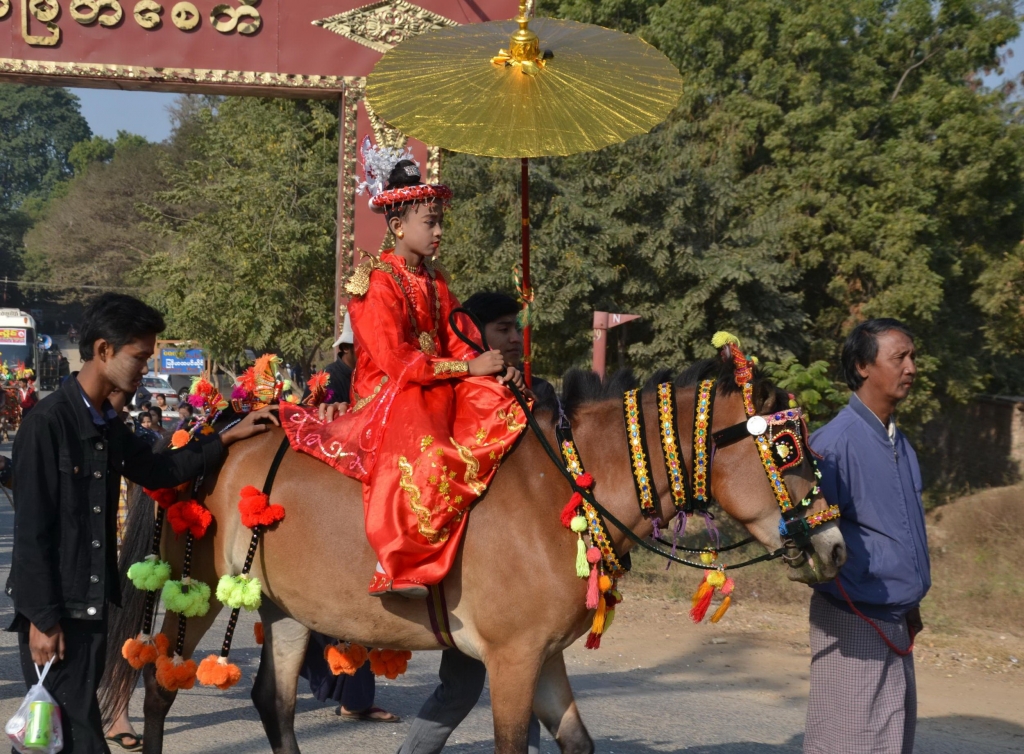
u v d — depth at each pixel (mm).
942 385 17188
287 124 17531
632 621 8484
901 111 16766
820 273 16781
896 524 3760
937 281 15562
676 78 3902
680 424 3699
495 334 4547
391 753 5117
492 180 13578
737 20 16766
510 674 3529
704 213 14188
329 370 5766
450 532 3539
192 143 20516
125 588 4391
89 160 84312
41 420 3271
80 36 8305
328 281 17141
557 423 3779
